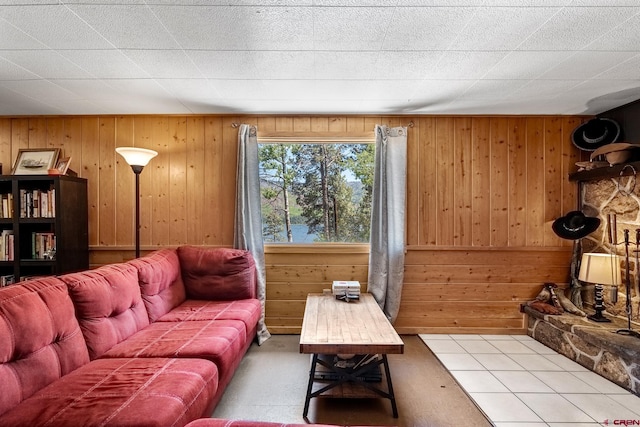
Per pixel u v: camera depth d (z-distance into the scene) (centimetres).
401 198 314
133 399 129
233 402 205
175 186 328
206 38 189
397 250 313
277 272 329
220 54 208
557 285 325
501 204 327
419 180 327
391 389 194
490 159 327
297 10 163
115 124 328
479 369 249
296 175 342
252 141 318
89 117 327
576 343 260
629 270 269
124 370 155
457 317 327
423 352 281
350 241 341
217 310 253
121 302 201
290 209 343
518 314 327
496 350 285
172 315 241
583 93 271
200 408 145
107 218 327
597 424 182
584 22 172
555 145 327
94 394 133
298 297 329
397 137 317
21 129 328
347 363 218
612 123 301
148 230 329
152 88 262
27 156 320
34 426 113
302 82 250
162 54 208
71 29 179
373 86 258
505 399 208
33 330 140
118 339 191
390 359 267
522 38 188
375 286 316
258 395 213
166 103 296
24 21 171
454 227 327
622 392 215
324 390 196
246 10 163
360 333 203
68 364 155
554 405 201
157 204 328
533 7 160
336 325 217
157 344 187
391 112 321
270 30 181
